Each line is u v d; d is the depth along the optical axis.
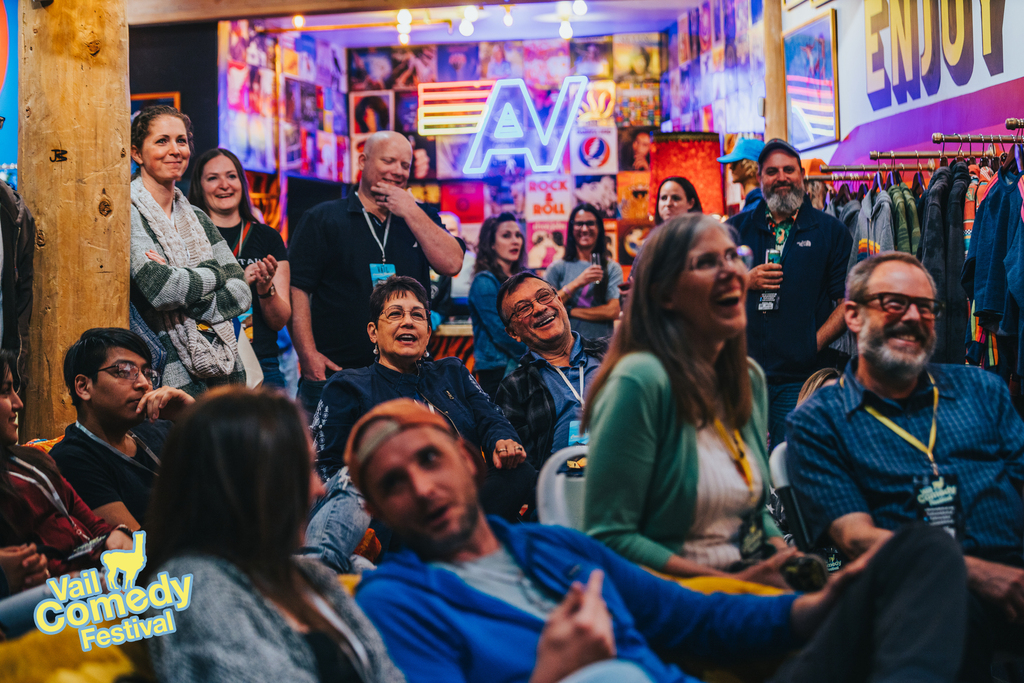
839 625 1.47
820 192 5.44
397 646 1.42
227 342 3.48
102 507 2.36
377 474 1.49
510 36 10.66
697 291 1.79
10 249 3.29
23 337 3.44
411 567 1.50
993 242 3.75
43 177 3.48
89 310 3.45
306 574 1.36
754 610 1.57
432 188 10.95
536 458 3.15
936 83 5.10
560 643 1.33
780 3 7.15
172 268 3.34
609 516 1.76
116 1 3.56
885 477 2.09
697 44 9.41
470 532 1.52
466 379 3.19
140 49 8.97
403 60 10.99
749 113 7.74
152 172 3.51
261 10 8.40
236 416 1.26
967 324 4.10
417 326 3.04
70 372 2.45
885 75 5.64
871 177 5.01
